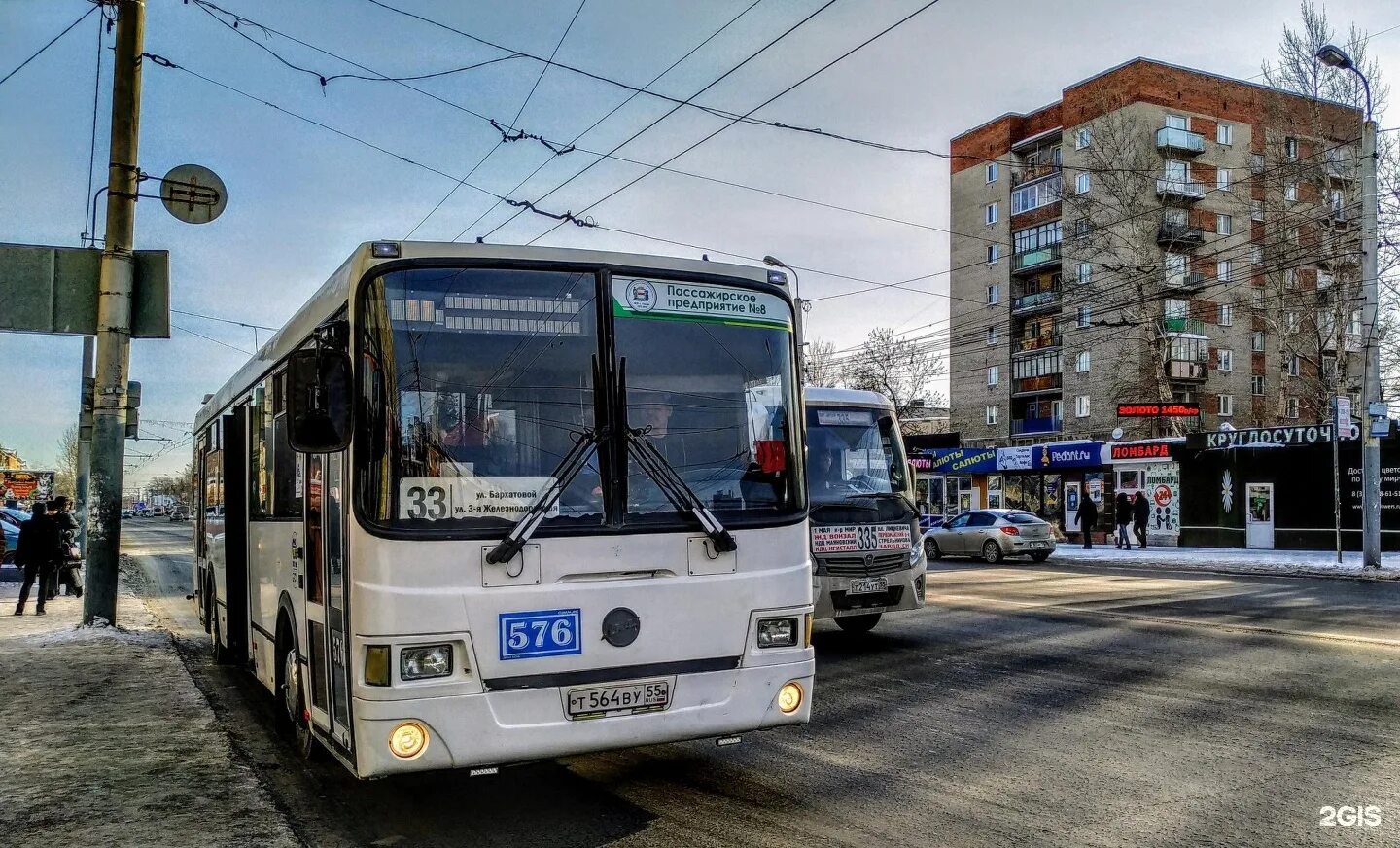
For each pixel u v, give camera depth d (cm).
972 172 6228
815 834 492
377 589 448
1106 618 1237
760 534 521
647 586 488
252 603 811
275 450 702
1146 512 3047
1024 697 793
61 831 482
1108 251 4428
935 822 507
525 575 465
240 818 504
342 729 485
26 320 1127
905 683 867
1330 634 1062
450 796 570
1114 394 4916
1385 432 2138
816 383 5619
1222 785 554
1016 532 2656
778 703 516
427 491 460
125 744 658
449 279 483
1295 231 3738
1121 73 5203
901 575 1082
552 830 510
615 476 490
